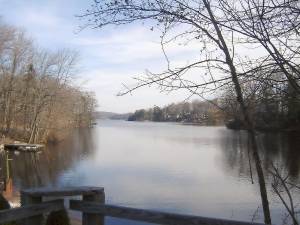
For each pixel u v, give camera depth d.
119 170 34.06
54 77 61.22
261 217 16.98
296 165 23.62
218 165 34.66
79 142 63.84
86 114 105.31
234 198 22.55
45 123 60.47
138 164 37.28
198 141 60.28
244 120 5.02
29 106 59.66
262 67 4.58
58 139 63.69
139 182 28.17
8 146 51.94
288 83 4.51
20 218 5.10
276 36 4.45
